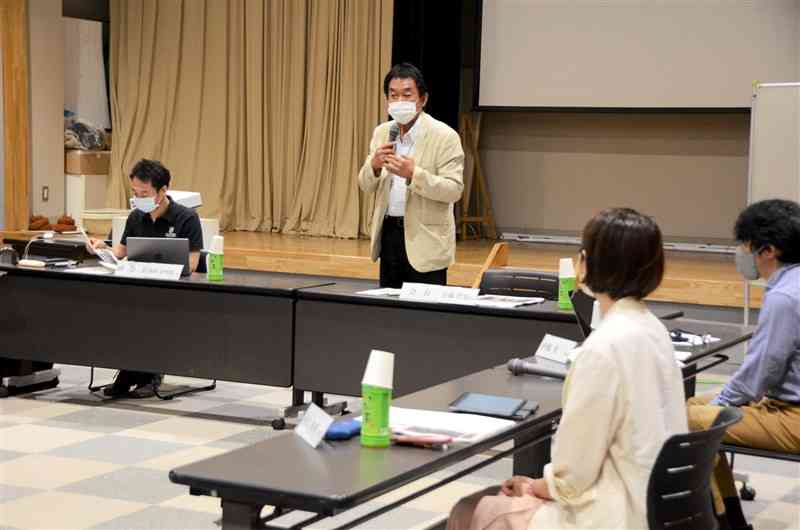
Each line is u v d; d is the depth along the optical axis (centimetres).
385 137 566
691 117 1150
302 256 953
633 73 1080
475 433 262
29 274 599
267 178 1187
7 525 402
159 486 454
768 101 739
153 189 612
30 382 626
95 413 579
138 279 571
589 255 253
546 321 488
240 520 228
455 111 1165
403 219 565
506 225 1235
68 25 1187
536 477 381
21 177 1115
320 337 538
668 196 1166
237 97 1194
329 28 1148
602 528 240
